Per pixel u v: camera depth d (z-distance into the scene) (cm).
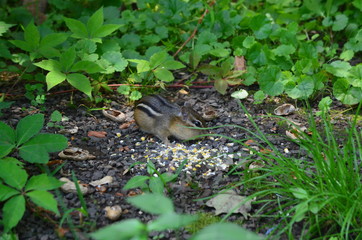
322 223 487
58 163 597
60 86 817
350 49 866
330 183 507
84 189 541
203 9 998
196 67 888
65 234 476
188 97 807
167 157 625
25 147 541
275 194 541
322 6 973
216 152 636
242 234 286
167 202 356
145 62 741
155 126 680
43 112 737
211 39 879
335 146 545
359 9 966
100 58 820
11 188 470
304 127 692
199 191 555
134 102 784
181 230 493
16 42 725
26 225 490
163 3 948
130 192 551
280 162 543
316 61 789
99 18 793
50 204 452
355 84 730
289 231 455
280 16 977
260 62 838
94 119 732
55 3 968
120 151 644
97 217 505
